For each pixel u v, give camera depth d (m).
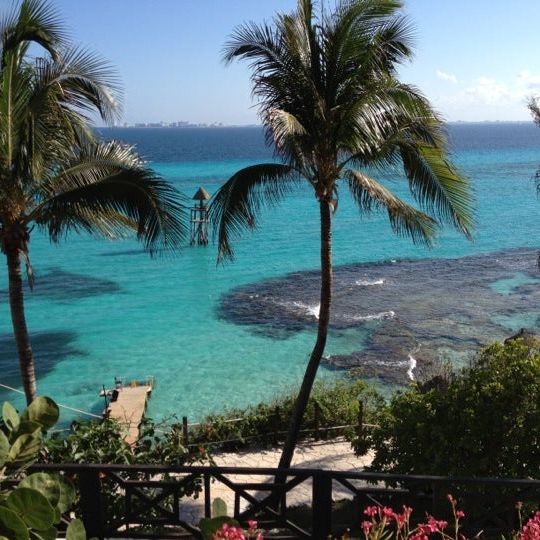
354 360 24.11
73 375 23.11
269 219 58.81
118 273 39.41
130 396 20.22
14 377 22.86
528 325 28.05
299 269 39.78
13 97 9.40
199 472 5.51
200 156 159.12
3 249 10.66
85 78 10.60
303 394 12.11
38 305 32.41
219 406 20.41
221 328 28.52
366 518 5.91
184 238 10.83
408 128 10.78
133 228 12.80
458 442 8.55
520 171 103.62
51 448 8.20
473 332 27.19
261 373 23.20
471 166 114.62
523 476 8.33
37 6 9.68
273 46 10.99
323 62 10.90
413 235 12.01
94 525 5.80
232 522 3.88
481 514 6.29
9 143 9.48
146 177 10.19
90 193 10.23
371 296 33.12
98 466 5.49
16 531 3.55
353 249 45.88
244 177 11.51
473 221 11.58
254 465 13.76
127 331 28.17
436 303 31.67
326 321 11.95
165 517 6.04
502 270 38.97
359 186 11.25
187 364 24.19
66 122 10.68
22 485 4.03
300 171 11.34
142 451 9.45
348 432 12.84
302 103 10.96
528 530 3.78
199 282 37.00
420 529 4.18
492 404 8.64
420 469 8.81
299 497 12.06
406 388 21.33
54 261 42.91
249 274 38.62
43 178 10.52
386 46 11.16
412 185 11.48
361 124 10.34
